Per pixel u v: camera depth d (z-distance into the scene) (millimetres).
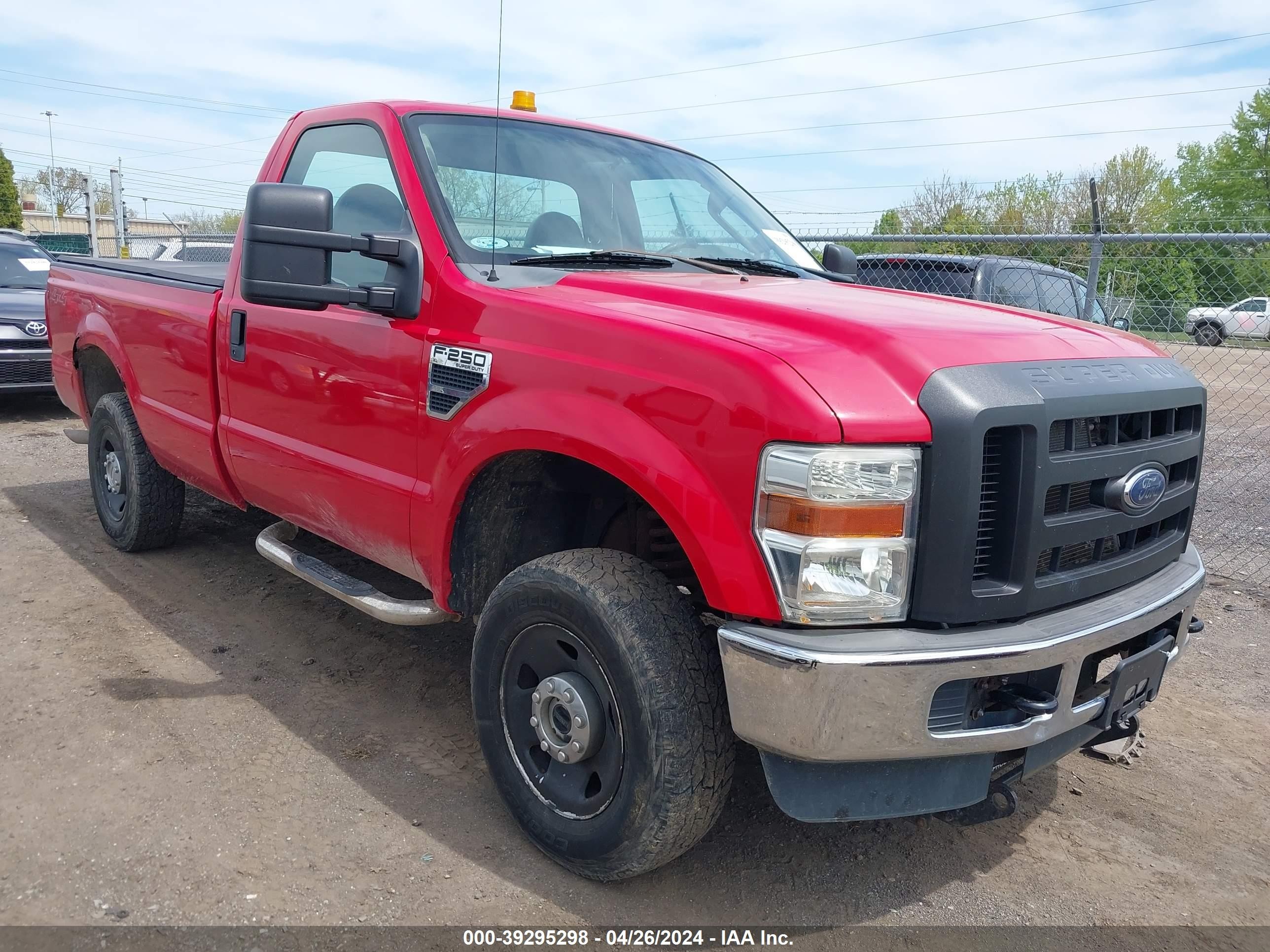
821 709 2016
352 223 3281
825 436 2002
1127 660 2455
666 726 2250
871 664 2004
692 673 2281
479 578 2879
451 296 2768
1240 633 4691
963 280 8586
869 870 2688
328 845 2619
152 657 3730
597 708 2402
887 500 2053
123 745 3062
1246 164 39719
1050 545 2221
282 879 2457
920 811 2264
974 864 2748
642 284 2684
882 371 2143
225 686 3527
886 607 2090
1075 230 36094
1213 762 3436
